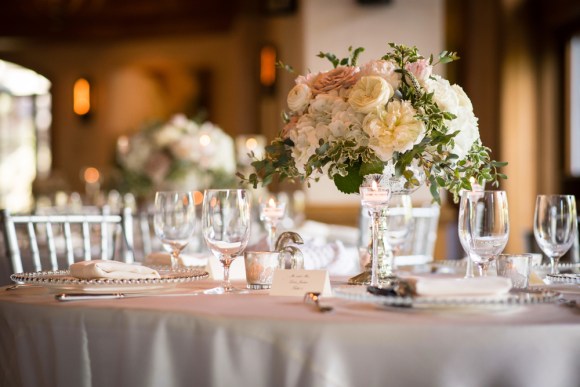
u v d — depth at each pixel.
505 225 2.02
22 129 16.47
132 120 15.48
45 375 1.79
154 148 6.44
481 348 1.51
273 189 10.69
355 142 2.23
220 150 6.45
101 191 8.92
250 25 12.86
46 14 14.98
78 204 8.38
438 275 2.45
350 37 8.23
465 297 1.65
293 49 12.56
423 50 8.16
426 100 2.18
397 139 2.15
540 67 10.27
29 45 15.66
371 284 2.13
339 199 8.20
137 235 5.14
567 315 1.64
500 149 10.46
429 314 1.64
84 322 1.73
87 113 15.73
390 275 2.34
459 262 2.66
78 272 1.99
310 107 2.30
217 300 1.85
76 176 15.80
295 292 1.94
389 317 1.60
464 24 11.21
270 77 12.72
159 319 1.66
